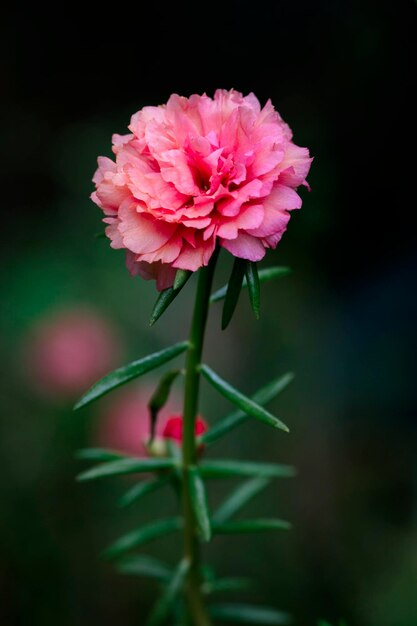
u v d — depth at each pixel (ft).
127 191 0.89
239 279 0.90
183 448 0.99
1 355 1.73
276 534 1.65
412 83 2.05
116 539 1.57
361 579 1.60
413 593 1.52
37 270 1.96
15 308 1.88
